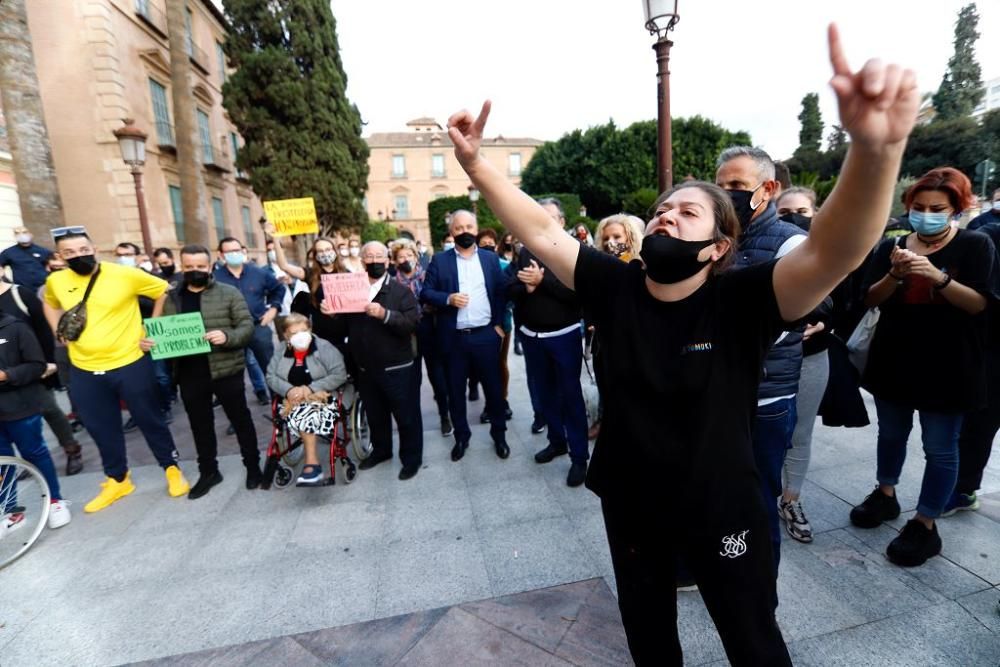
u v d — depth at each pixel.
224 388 3.45
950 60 29.30
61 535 3.09
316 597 2.40
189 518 3.21
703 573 1.23
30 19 11.70
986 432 2.56
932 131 24.55
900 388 2.30
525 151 47.94
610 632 2.07
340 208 17.56
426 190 46.62
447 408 4.44
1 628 2.32
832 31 0.79
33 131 6.66
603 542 2.69
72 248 3.13
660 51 4.60
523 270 3.21
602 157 26.44
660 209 1.30
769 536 1.24
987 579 2.19
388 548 2.75
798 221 2.77
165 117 14.41
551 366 3.54
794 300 1.06
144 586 2.56
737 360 1.18
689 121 23.45
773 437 1.99
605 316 1.35
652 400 1.22
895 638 1.92
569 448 3.47
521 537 2.77
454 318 3.75
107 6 12.12
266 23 15.66
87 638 2.23
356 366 3.87
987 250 2.10
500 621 2.16
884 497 2.63
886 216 0.86
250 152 16.11
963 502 2.66
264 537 2.94
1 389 2.97
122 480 3.53
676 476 1.19
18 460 2.97
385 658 2.01
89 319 3.21
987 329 2.17
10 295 3.95
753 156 2.01
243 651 2.10
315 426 3.27
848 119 0.79
